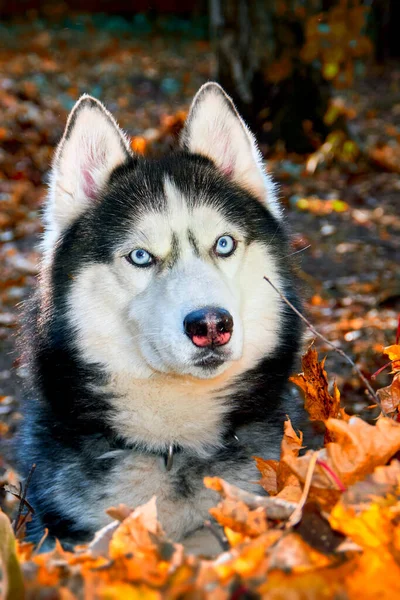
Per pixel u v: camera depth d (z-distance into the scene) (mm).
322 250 8570
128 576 2092
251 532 2334
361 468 2496
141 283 3564
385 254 8469
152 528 2418
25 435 3855
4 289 8070
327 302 7148
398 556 2139
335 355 5926
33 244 9195
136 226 3598
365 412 4930
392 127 14656
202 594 1935
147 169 3865
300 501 2312
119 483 3473
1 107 12383
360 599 2002
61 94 16094
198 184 3736
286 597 1962
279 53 11758
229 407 3646
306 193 10625
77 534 3447
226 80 12180
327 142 11648
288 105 11938
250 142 3928
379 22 21375
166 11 27281
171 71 20391
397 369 3301
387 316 6699
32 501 3643
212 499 3449
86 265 3637
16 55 20703
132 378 3559
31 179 11203
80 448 3594
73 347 3617
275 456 3605
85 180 3867
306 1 11523
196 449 3568
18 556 2381
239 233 3682
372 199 10375
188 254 3574
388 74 20328
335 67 10805
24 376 3926
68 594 2018
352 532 2219
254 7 11703
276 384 3768
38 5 26797
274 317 3752
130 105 16641
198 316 3256
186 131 4035
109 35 25281
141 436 3576
